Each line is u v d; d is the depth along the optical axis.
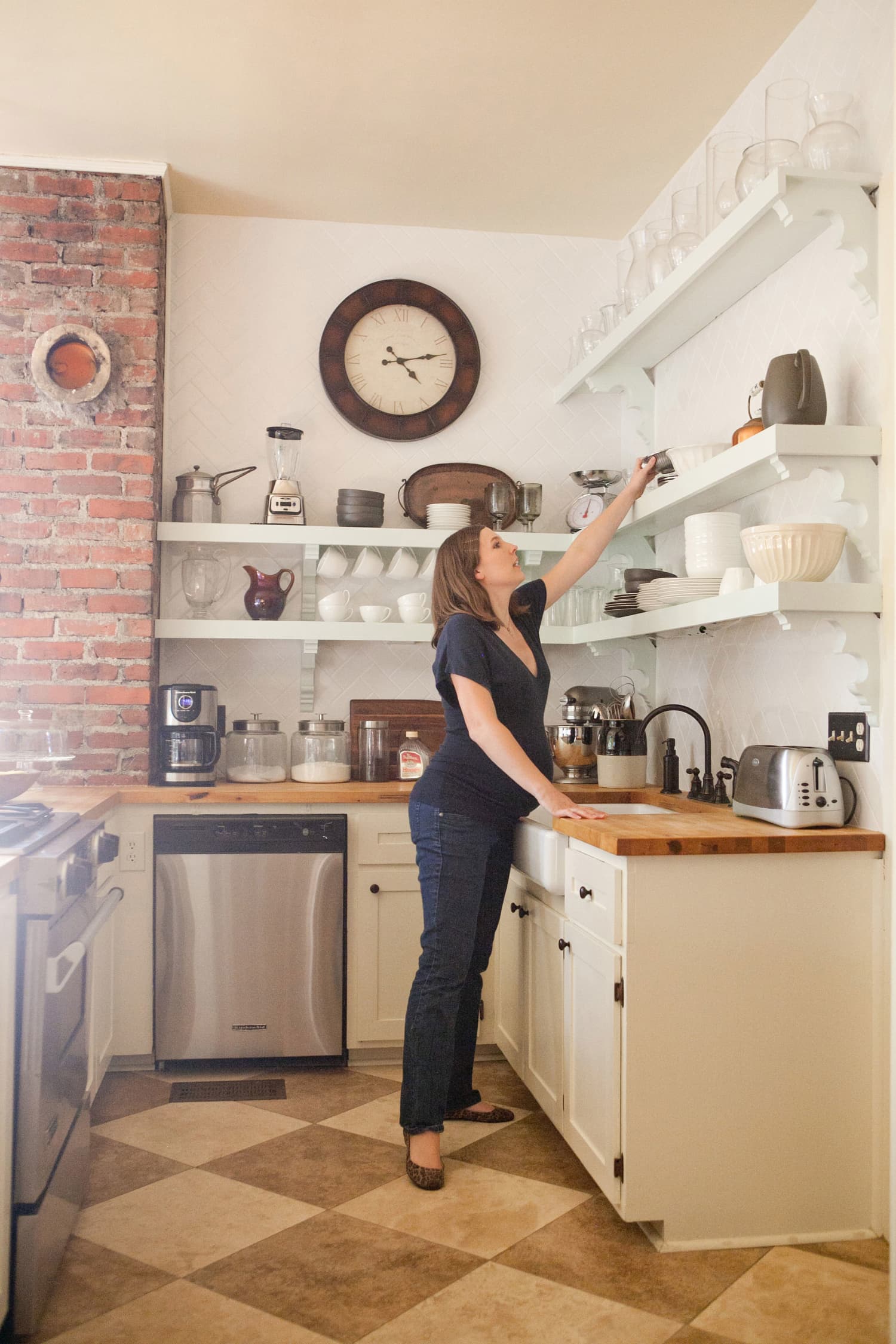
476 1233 2.16
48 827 2.05
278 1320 1.84
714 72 2.91
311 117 3.14
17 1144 1.73
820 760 2.28
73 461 3.39
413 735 3.56
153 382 3.43
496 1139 2.65
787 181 2.25
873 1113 2.19
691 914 2.11
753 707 2.95
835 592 2.22
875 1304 1.92
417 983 2.47
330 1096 2.95
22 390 3.38
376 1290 1.94
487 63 2.86
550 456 3.97
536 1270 2.02
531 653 2.67
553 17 2.66
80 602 3.39
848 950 2.18
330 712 3.79
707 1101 2.12
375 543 3.58
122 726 3.38
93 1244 2.10
